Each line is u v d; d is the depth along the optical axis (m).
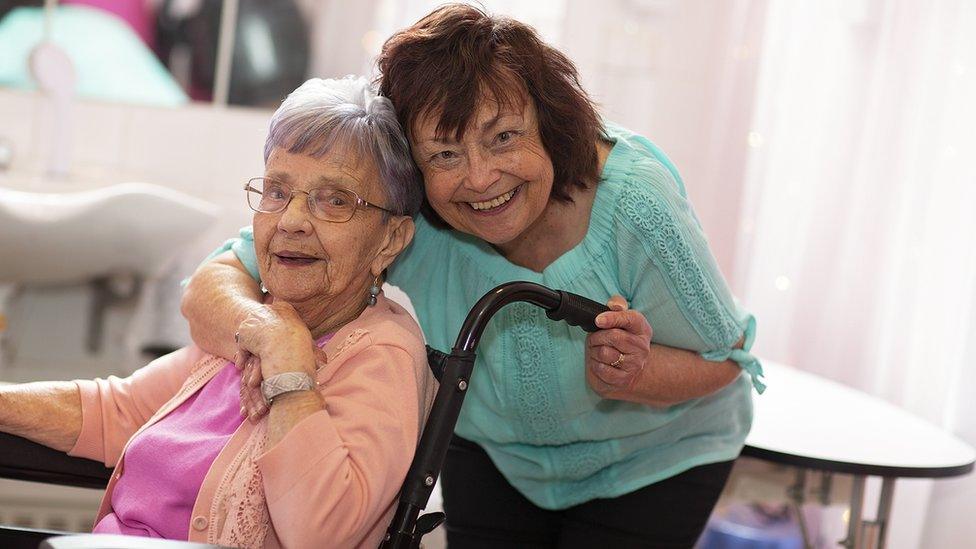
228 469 1.29
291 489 1.19
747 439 1.89
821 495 2.02
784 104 2.74
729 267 2.86
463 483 1.76
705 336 1.49
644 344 1.35
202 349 1.46
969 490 2.42
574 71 1.37
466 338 1.28
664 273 1.43
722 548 2.76
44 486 2.32
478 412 1.65
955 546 2.44
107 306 2.61
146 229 2.39
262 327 1.29
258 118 2.84
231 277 1.47
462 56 1.29
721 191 2.84
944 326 2.42
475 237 1.52
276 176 1.34
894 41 2.58
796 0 2.73
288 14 2.82
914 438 2.00
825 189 2.71
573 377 1.54
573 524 1.72
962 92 2.42
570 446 1.66
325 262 1.34
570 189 1.40
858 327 2.65
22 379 2.39
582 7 2.87
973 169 2.40
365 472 1.24
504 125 1.30
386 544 1.25
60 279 2.46
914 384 2.46
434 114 1.30
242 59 2.82
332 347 1.35
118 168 2.80
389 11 2.83
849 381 2.67
